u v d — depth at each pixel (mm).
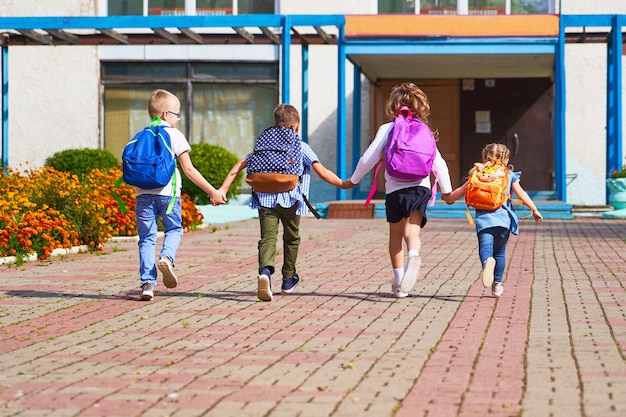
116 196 10016
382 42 21906
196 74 26844
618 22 21141
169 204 9320
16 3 27000
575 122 26250
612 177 21672
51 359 6699
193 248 14844
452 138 26578
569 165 26297
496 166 9258
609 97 22609
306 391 5680
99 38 23094
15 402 5520
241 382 5922
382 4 25766
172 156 9297
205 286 10477
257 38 23250
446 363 6406
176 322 8164
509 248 14492
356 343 7145
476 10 24766
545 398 5445
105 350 6996
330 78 26688
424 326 7852
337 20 21734
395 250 9461
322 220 21203
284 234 9633
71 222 14375
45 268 12266
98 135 27078
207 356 6730
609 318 8180
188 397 5559
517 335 7402
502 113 26391
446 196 9367
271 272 9195
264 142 9242
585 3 25344
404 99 9188
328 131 26734
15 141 27328
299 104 26875
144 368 6355
